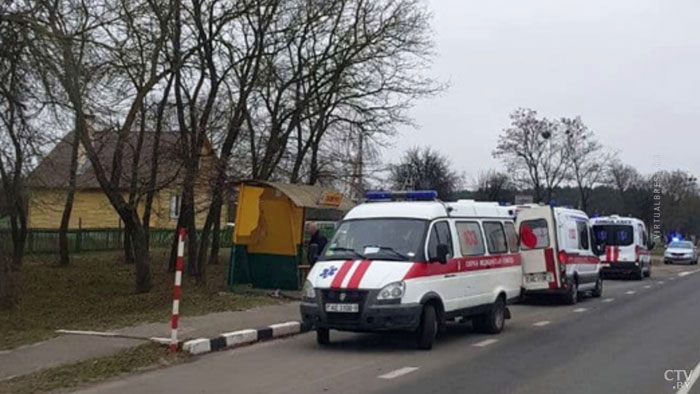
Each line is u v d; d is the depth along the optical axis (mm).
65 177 24109
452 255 12906
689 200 73750
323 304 11680
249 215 20125
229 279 20109
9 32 14148
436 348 12289
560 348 12367
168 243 40219
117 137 19391
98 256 33688
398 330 11609
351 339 13352
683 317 17359
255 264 20297
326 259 12516
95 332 12820
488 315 14117
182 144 19938
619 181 61938
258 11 20641
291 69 24547
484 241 14195
